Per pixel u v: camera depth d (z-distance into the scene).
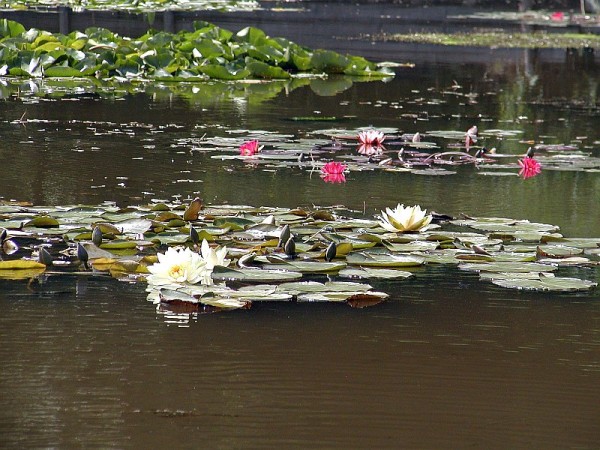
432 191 9.64
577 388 4.97
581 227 8.24
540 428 4.51
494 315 6.02
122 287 6.34
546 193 9.71
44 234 7.30
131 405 4.61
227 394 4.76
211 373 5.00
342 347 5.42
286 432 4.38
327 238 7.31
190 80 18.03
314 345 5.43
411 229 7.58
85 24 25.70
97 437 4.28
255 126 13.23
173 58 18.41
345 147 12.02
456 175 10.59
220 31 19.91
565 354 5.42
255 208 8.19
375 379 5.00
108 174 9.79
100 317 5.77
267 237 7.32
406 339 5.58
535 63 23.06
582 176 10.73
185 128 12.88
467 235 7.57
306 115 14.39
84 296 6.13
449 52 24.64
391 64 21.78
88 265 6.75
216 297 6.03
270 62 19.62
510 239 7.65
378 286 6.56
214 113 14.26
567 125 14.43
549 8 40.72
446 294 6.41
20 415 4.48
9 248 6.99
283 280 6.46
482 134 13.37
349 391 4.84
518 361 5.31
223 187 9.38
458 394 4.85
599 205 9.18
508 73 21.11
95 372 4.97
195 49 18.95
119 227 7.42
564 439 4.41
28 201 8.48
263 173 10.17
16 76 17.56
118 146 11.41
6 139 11.62
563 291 6.54
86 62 17.94
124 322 5.70
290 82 18.50
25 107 14.17
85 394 4.71
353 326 5.77
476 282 6.69
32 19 25.80
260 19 29.89
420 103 16.23
